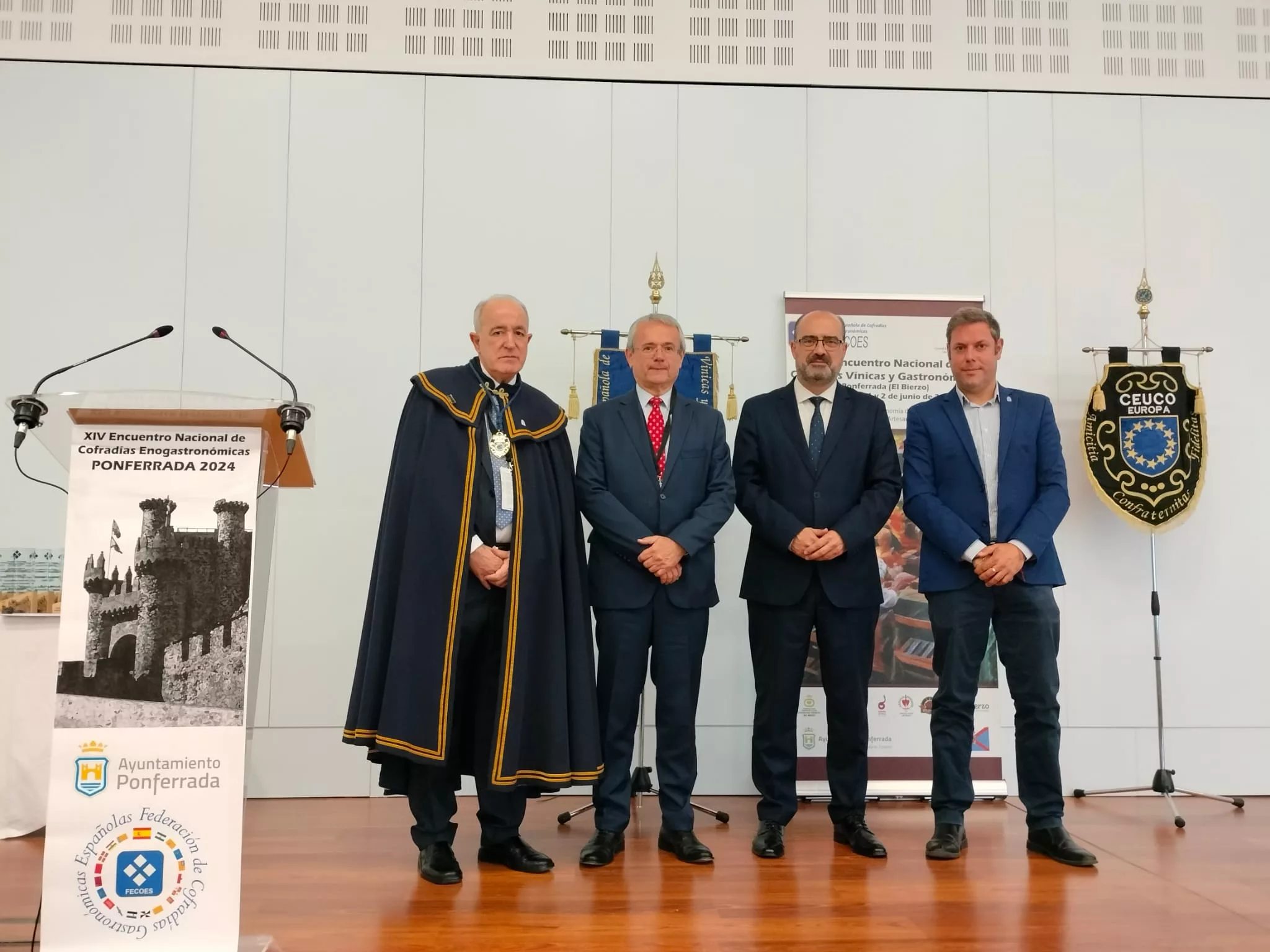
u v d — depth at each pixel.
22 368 4.01
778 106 4.33
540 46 4.29
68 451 2.18
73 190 4.08
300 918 2.36
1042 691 3.04
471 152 4.22
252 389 4.07
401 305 4.14
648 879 2.72
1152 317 4.34
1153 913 2.45
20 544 3.95
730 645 4.10
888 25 4.39
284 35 4.21
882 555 4.07
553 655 2.74
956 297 4.22
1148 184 4.40
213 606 1.99
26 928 2.29
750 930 2.29
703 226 4.26
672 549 2.90
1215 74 4.47
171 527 2.00
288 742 3.96
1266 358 4.35
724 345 4.21
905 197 4.33
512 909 2.44
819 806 3.83
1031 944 2.22
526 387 2.95
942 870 2.85
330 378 4.09
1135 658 4.21
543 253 4.20
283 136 4.16
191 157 4.13
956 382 3.25
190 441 2.03
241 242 4.11
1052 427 3.19
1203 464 4.06
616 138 4.27
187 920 1.93
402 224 4.17
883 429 3.22
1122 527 4.25
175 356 4.06
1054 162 4.38
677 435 3.09
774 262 4.26
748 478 3.22
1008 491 3.11
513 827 2.85
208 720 1.97
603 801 2.95
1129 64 4.45
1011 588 3.06
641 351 3.09
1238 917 2.43
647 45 4.32
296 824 3.45
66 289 4.04
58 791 1.92
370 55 4.22
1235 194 4.42
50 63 4.12
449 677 2.60
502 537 2.77
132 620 1.97
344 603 4.03
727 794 4.05
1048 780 3.03
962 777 3.06
